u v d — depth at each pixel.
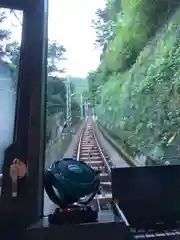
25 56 1.36
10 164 1.26
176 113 3.18
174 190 1.67
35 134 1.30
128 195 1.63
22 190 1.25
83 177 1.26
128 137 3.64
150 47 3.89
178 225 1.54
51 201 1.30
